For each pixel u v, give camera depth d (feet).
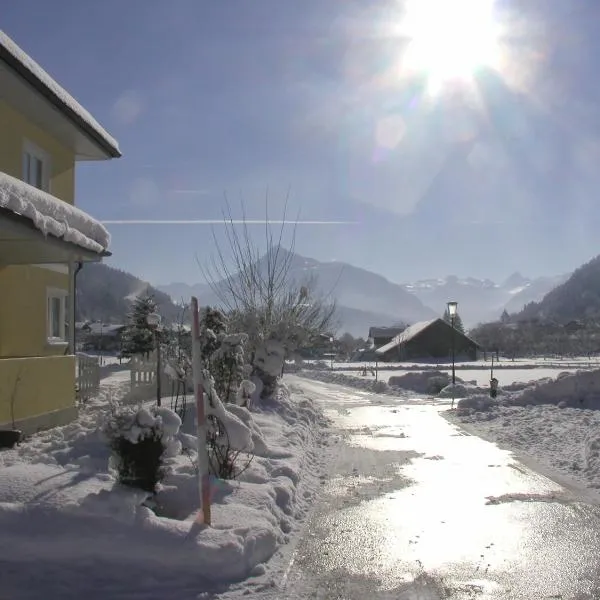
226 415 27.07
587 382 70.18
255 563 20.36
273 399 55.67
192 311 22.31
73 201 55.98
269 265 61.46
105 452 28.48
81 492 21.06
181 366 38.63
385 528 25.26
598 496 30.37
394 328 411.75
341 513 27.45
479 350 315.99
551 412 61.77
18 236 33.58
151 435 21.88
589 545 23.26
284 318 58.34
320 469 36.88
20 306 45.68
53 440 33.01
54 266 51.16
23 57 40.86
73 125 49.49
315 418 58.75
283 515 25.11
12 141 45.19
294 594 18.67
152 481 22.06
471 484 32.99
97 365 59.21
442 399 91.15
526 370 193.57
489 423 58.95
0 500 20.33
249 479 27.63
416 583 19.70
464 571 20.72
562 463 38.14
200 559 19.16
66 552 18.94
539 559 21.83
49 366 41.50
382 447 45.32
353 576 20.20
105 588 18.15
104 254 43.73
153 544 19.12
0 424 35.42
